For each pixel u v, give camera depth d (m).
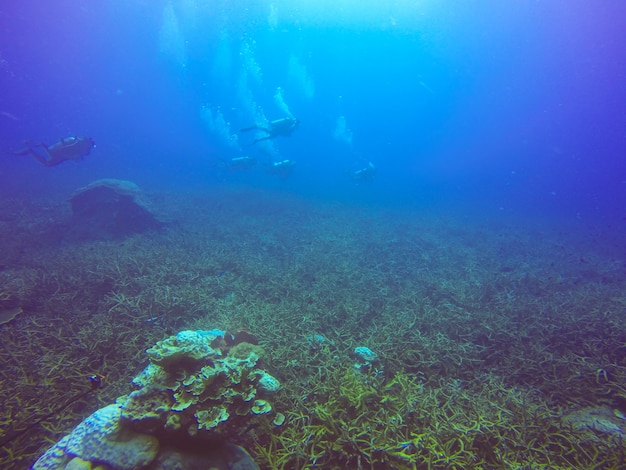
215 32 52.69
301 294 6.81
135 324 5.21
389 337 5.13
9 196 15.27
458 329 5.79
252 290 6.91
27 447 3.04
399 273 8.75
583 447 3.33
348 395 3.58
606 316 6.00
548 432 3.51
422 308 6.53
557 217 22.83
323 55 59.75
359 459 2.95
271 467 2.79
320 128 67.50
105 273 6.83
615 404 4.01
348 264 8.78
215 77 72.56
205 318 5.68
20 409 3.38
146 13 49.47
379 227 13.92
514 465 3.03
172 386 2.70
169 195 18.05
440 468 2.98
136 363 4.38
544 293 7.78
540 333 5.66
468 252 10.97
